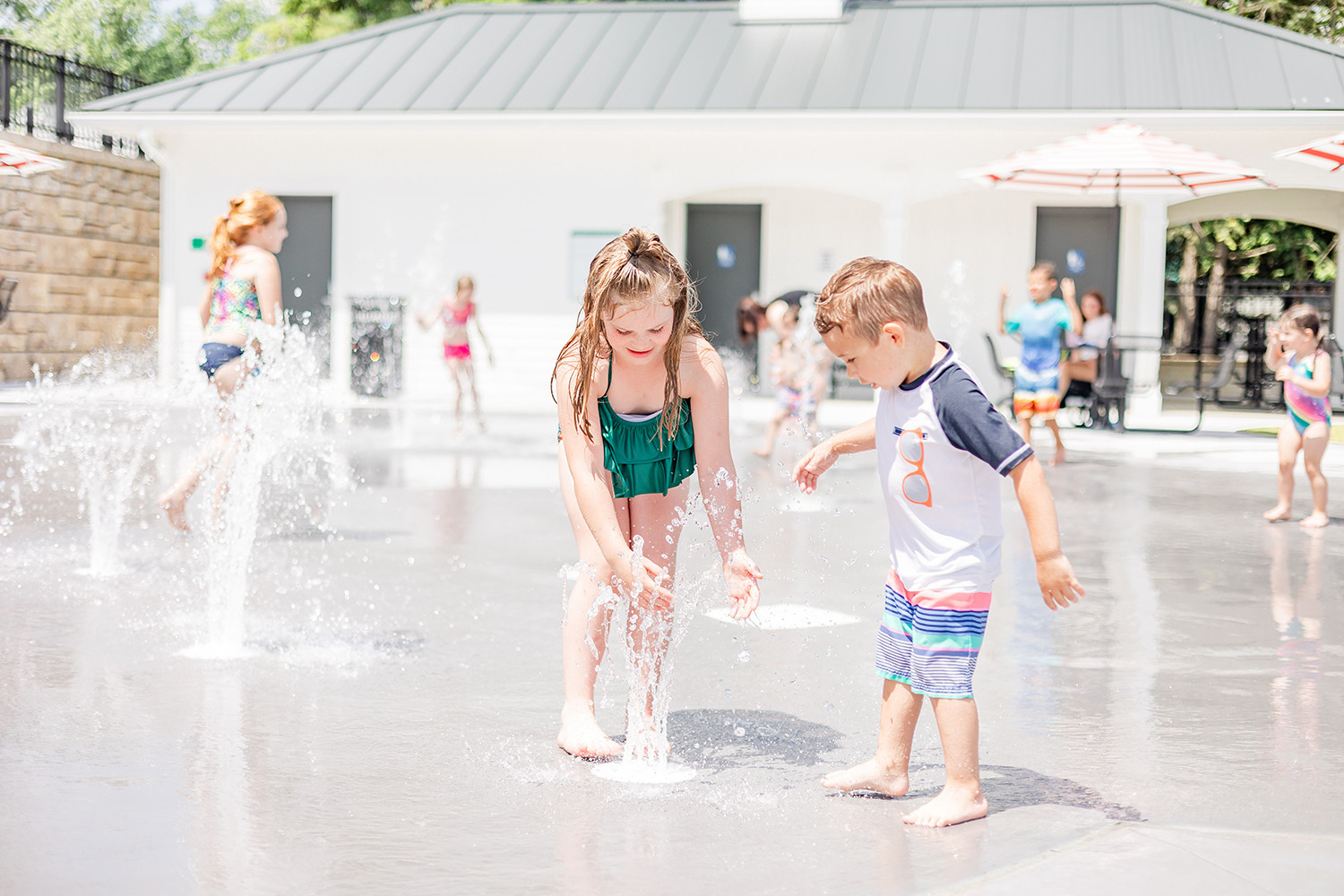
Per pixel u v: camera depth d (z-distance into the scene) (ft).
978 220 65.16
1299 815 9.92
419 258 62.39
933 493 9.76
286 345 22.26
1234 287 72.95
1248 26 61.82
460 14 70.44
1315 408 26.55
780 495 31.17
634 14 69.10
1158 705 13.34
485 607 18.11
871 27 65.05
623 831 9.54
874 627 17.01
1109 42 61.16
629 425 11.20
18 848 9.06
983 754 11.65
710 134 59.93
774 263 66.90
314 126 60.23
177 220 63.41
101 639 15.75
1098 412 51.29
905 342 9.68
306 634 16.26
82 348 67.62
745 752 11.63
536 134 61.00
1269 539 24.85
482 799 10.26
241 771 10.87
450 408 59.72
